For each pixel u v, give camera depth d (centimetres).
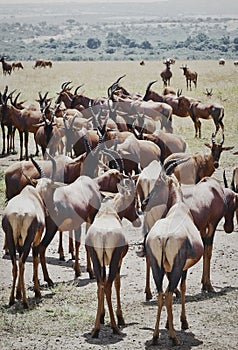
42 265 1700
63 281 1730
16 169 2038
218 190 1689
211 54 16038
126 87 6109
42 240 1691
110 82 6562
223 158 3177
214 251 1956
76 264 1769
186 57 15175
